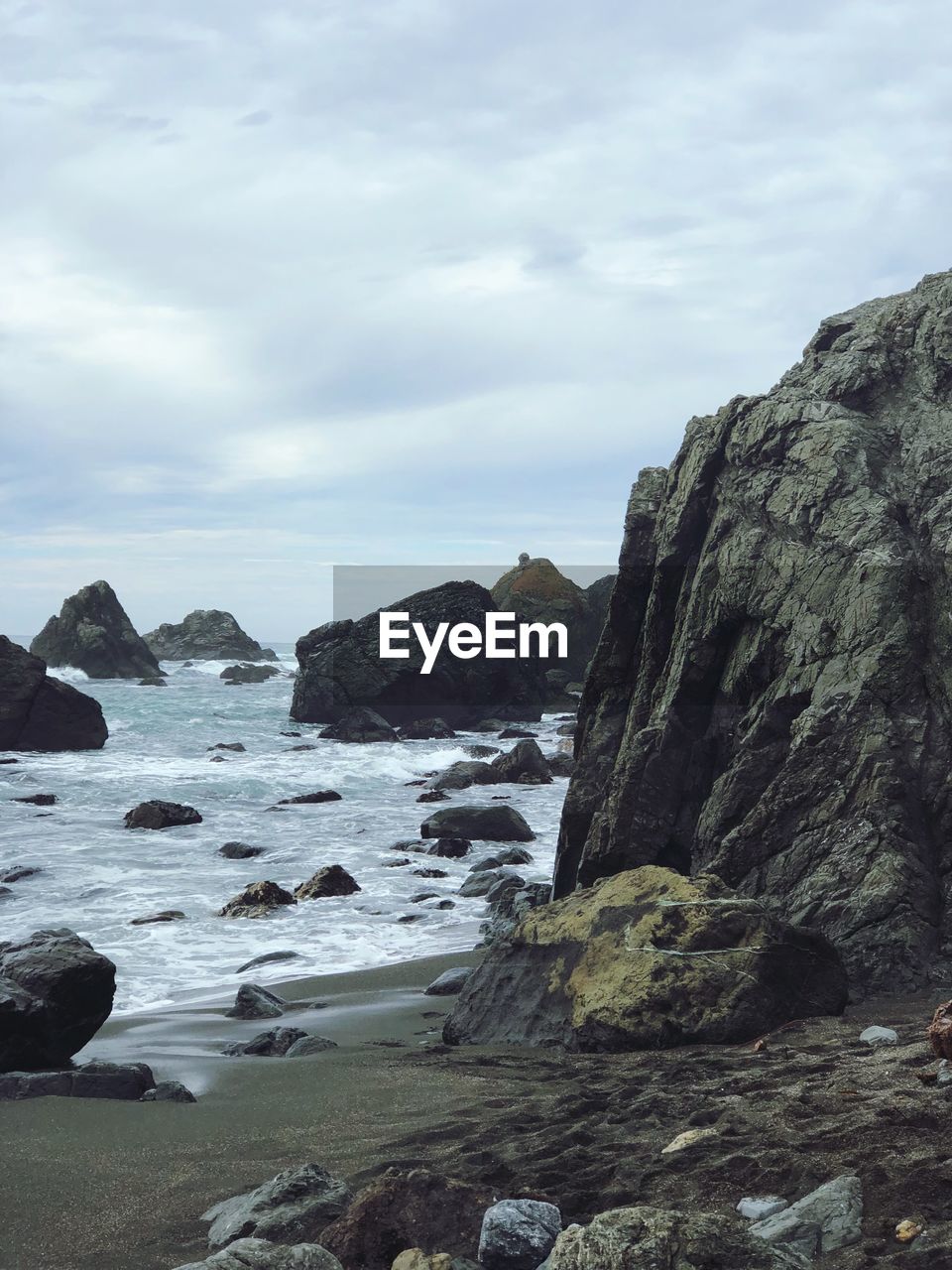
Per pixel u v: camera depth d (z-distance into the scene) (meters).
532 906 14.91
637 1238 3.41
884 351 13.01
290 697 66.12
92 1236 4.61
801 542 11.98
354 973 12.18
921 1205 4.07
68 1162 5.50
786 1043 7.16
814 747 10.44
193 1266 3.78
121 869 19.20
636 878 8.92
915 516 11.45
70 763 34.84
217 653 106.94
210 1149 5.69
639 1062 7.08
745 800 11.11
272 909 15.89
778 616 11.75
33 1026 7.99
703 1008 7.59
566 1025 7.93
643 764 12.63
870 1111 5.13
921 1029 7.06
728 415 13.68
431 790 30.16
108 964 8.66
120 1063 8.07
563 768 34.25
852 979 8.88
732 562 12.45
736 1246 3.41
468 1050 8.05
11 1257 4.41
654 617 13.99
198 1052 8.81
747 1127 5.20
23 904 16.52
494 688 51.69
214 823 24.34
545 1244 4.00
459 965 12.30
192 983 12.43
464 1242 4.20
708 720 12.70
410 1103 6.40
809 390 13.08
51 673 75.88
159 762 35.69
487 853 20.72
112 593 80.06
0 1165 5.47
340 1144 5.68
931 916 9.20
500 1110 6.12
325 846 21.38
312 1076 7.27
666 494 14.52
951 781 9.88
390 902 16.52
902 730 10.28
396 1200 4.39
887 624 10.73
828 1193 4.20
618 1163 4.97
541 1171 4.99
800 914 9.54
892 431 12.32
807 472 12.19
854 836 9.80
